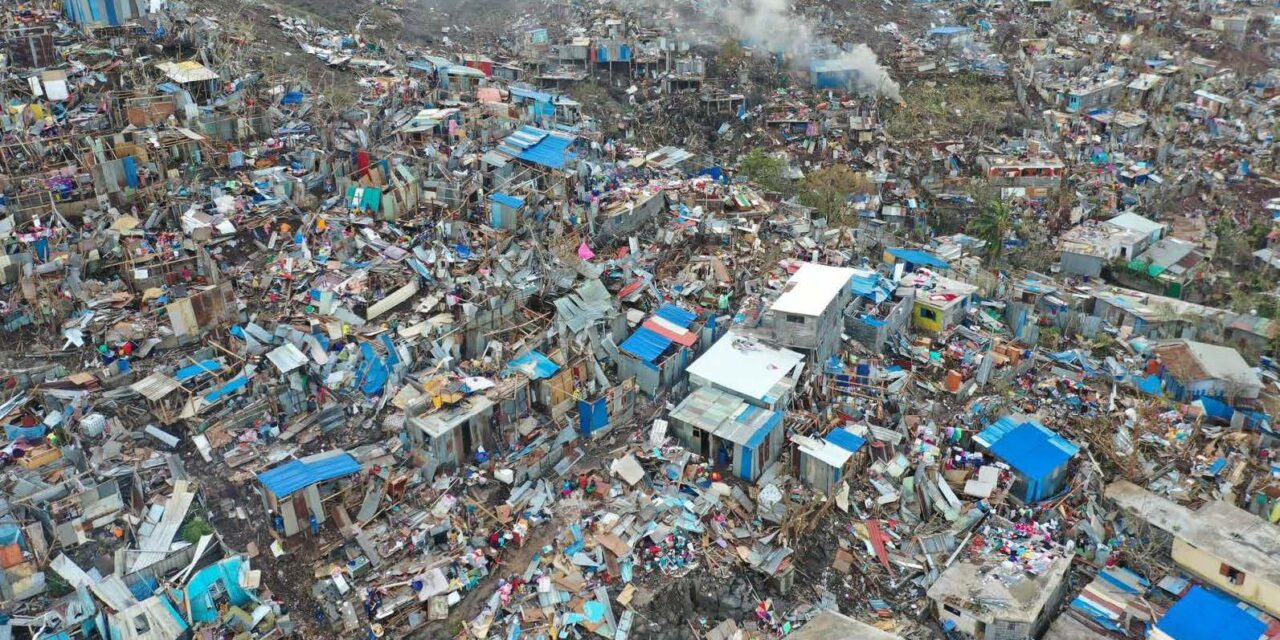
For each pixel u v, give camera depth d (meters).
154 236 51.72
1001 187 83.12
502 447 44.34
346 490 39.66
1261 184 85.88
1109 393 54.72
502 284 50.19
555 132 67.62
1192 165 89.00
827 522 43.62
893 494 45.12
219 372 44.75
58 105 59.56
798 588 41.12
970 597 40.47
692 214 63.91
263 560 37.84
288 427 43.75
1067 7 121.62
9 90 59.47
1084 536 44.72
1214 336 61.78
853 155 88.38
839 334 53.84
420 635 36.72
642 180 68.19
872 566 42.50
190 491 39.44
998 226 75.81
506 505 41.38
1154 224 76.44
